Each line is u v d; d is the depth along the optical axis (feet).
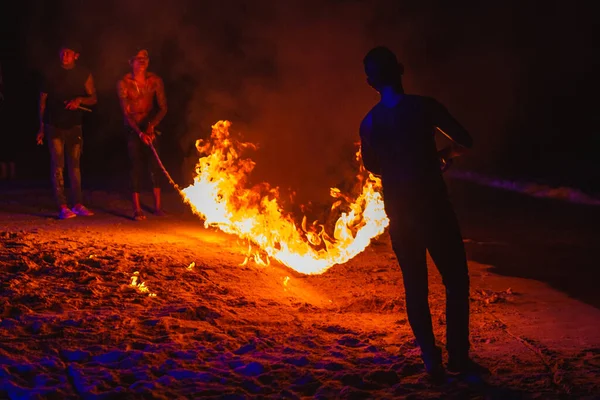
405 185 13.46
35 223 31.40
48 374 13.10
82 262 22.47
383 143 13.75
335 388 12.86
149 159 33.99
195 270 22.70
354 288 22.36
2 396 12.07
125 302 18.34
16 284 19.13
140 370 13.35
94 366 13.52
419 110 13.51
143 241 27.40
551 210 38.60
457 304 13.70
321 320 18.12
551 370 14.01
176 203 37.70
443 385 13.20
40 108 32.83
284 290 21.74
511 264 25.59
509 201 42.47
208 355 14.57
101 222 32.07
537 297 20.80
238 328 16.67
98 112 64.80
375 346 15.60
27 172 53.52
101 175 53.16
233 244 27.86
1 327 15.51
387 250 28.17
